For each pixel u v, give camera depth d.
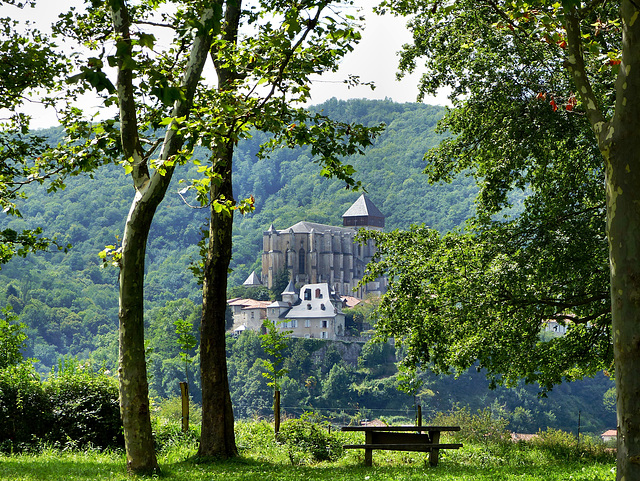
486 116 31.73
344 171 18.55
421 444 21.23
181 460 22.73
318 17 17.72
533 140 29.83
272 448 24.95
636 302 10.16
